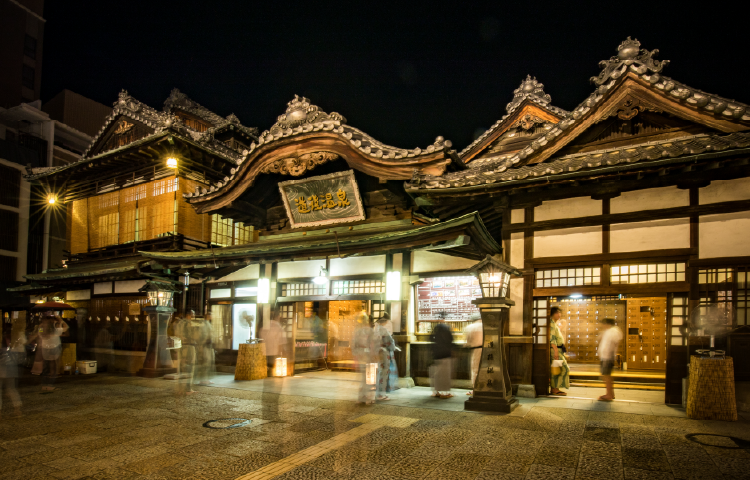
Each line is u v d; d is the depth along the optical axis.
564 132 10.05
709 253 8.35
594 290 9.23
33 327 17.36
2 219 28.56
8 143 29.06
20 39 40.91
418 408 8.52
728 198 8.30
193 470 5.44
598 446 6.09
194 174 17.08
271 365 13.32
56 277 17.80
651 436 6.53
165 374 13.72
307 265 13.61
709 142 8.09
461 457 5.73
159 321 14.04
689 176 8.55
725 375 7.48
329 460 5.68
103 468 5.55
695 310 8.36
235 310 15.10
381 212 12.62
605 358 9.17
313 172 13.06
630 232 9.06
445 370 9.60
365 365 9.21
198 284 16.00
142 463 5.70
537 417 7.70
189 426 7.42
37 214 30.55
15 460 5.87
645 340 13.88
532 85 15.95
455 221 9.68
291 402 9.23
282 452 6.02
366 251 11.35
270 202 14.66
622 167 8.38
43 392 10.90
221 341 15.17
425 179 10.32
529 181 9.27
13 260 28.91
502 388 8.16
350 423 7.46
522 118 15.97
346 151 11.82
